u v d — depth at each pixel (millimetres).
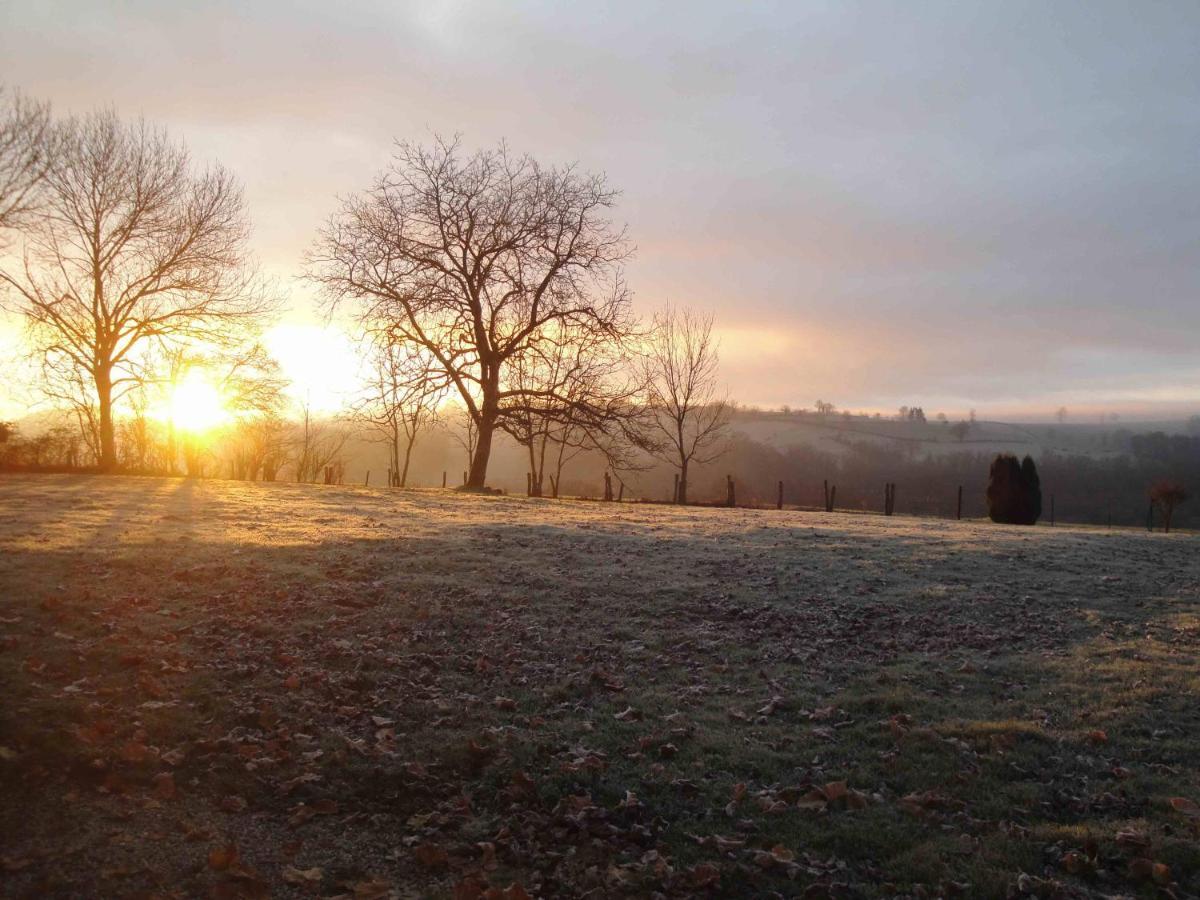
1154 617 11672
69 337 35625
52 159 31234
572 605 10953
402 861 5406
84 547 11742
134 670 7617
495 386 36281
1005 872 5414
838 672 9258
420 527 16422
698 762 6875
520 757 6738
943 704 8312
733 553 15094
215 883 4965
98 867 5000
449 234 36188
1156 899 5211
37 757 5969
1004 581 13547
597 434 36031
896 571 14023
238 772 6207
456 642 9336
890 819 6117
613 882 5215
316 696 7590
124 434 45844
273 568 11406
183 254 36250
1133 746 7402
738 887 5262
